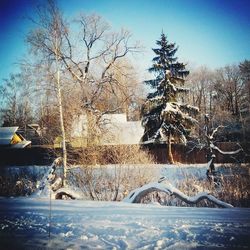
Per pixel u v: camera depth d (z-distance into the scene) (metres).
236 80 51.72
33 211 8.70
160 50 32.06
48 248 5.29
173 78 31.83
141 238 5.92
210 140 19.61
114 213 8.43
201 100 58.22
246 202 13.41
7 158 33.78
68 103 18.56
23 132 44.12
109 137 18.56
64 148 15.86
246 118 31.61
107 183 14.58
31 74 17.75
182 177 18.03
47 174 14.73
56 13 17.58
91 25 24.78
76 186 15.45
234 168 19.12
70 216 7.93
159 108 31.55
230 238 5.94
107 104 25.00
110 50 25.38
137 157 16.05
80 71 23.98
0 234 6.14
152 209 9.34
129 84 25.22
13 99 48.25
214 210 9.32
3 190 16.22
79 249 5.25
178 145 33.16
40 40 17.69
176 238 5.93
